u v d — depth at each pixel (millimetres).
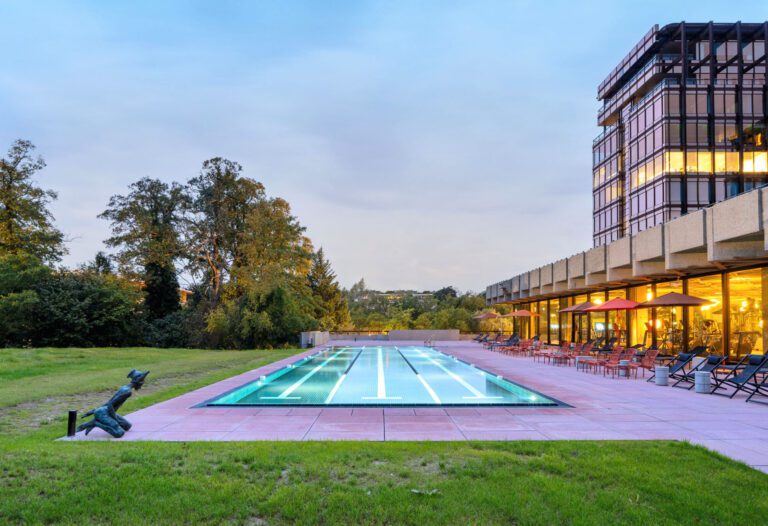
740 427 8406
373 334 50438
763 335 16625
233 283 43000
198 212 44656
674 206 40906
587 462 6039
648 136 44188
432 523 4398
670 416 9406
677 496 4977
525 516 4504
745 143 40906
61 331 34500
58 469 5766
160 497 4934
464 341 45781
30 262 35812
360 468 5812
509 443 6992
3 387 13492
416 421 8859
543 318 40438
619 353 18203
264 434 7797
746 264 17359
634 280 24219
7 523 4395
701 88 41469
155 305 44094
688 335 21016
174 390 12797
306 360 24797
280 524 4422
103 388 13359
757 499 4922
